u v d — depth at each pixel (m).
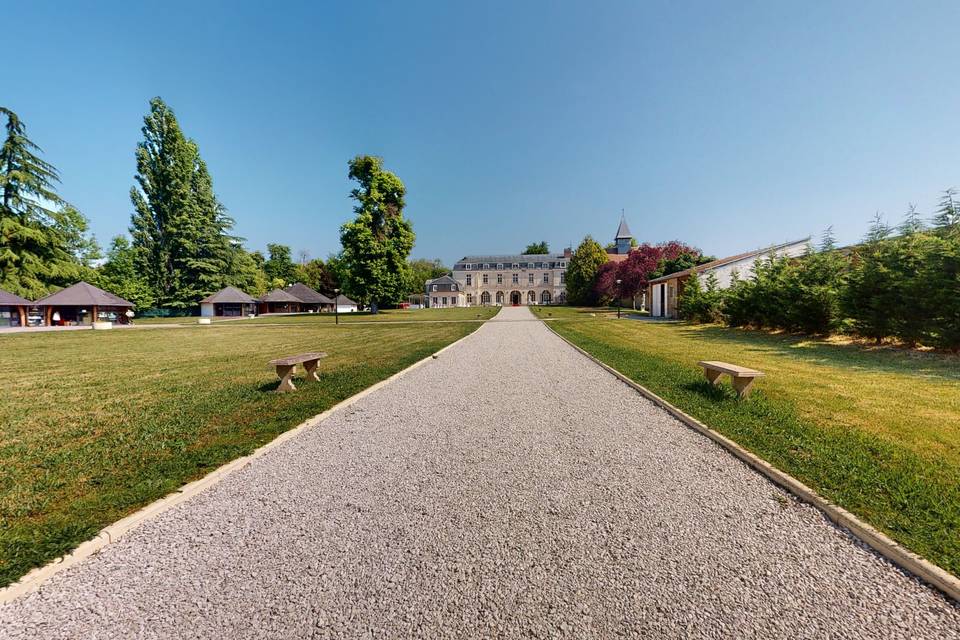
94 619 2.12
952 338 9.30
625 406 6.24
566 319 31.44
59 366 10.72
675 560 2.54
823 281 13.91
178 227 52.09
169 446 4.52
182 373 9.38
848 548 2.64
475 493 3.46
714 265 24.78
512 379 8.41
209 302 50.50
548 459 4.19
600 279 58.56
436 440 4.80
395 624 2.06
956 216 10.24
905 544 2.56
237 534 2.88
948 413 5.29
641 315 35.34
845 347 11.66
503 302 88.38
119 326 32.47
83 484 3.58
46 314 35.09
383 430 5.19
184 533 2.90
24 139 35.66
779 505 3.21
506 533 2.85
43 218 37.00
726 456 4.23
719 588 2.29
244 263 62.31
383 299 46.31
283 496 3.45
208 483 3.67
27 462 4.09
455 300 84.25
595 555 2.59
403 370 9.34
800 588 2.28
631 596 2.23
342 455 4.36
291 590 2.31
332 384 7.76
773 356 10.44
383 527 2.95
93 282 42.44
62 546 2.66
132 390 7.51
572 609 2.14
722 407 5.73
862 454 3.96
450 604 2.19
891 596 2.21
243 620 2.10
